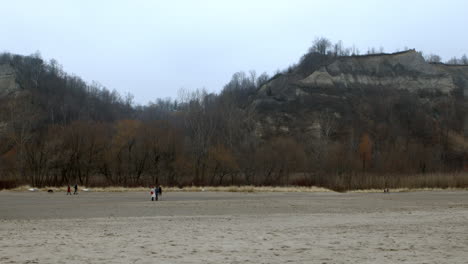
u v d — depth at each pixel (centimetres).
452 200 4619
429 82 13988
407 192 6241
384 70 14300
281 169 7781
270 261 1425
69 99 11712
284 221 2658
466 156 11038
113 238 1920
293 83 13500
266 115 11975
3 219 2836
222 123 9088
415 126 12031
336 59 14488
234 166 7475
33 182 6762
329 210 3488
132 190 6222
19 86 11288
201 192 6044
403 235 2009
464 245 1728
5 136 7288
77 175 7350
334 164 7900
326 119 11519
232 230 2208
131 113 13450
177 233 2091
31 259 1453
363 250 1619
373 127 11750
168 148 7475
